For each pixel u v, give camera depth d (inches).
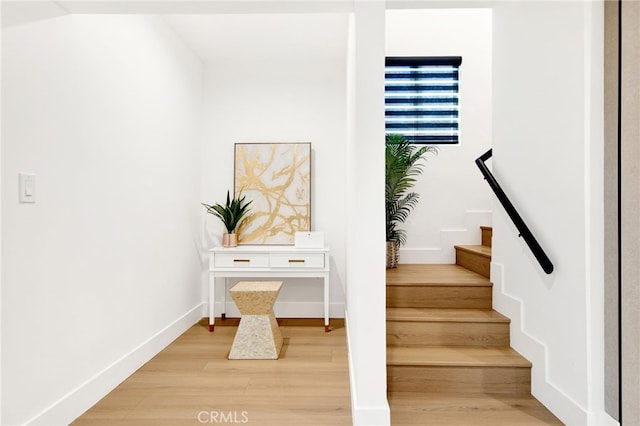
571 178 74.3
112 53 93.7
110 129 92.8
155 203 115.6
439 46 158.4
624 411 65.4
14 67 65.4
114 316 94.2
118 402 86.0
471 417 78.7
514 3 95.9
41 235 71.2
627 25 64.2
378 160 73.9
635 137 63.4
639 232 63.2
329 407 84.0
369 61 73.2
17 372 65.9
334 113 155.5
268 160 154.6
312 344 124.0
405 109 161.6
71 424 76.7
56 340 74.8
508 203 89.7
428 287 110.3
